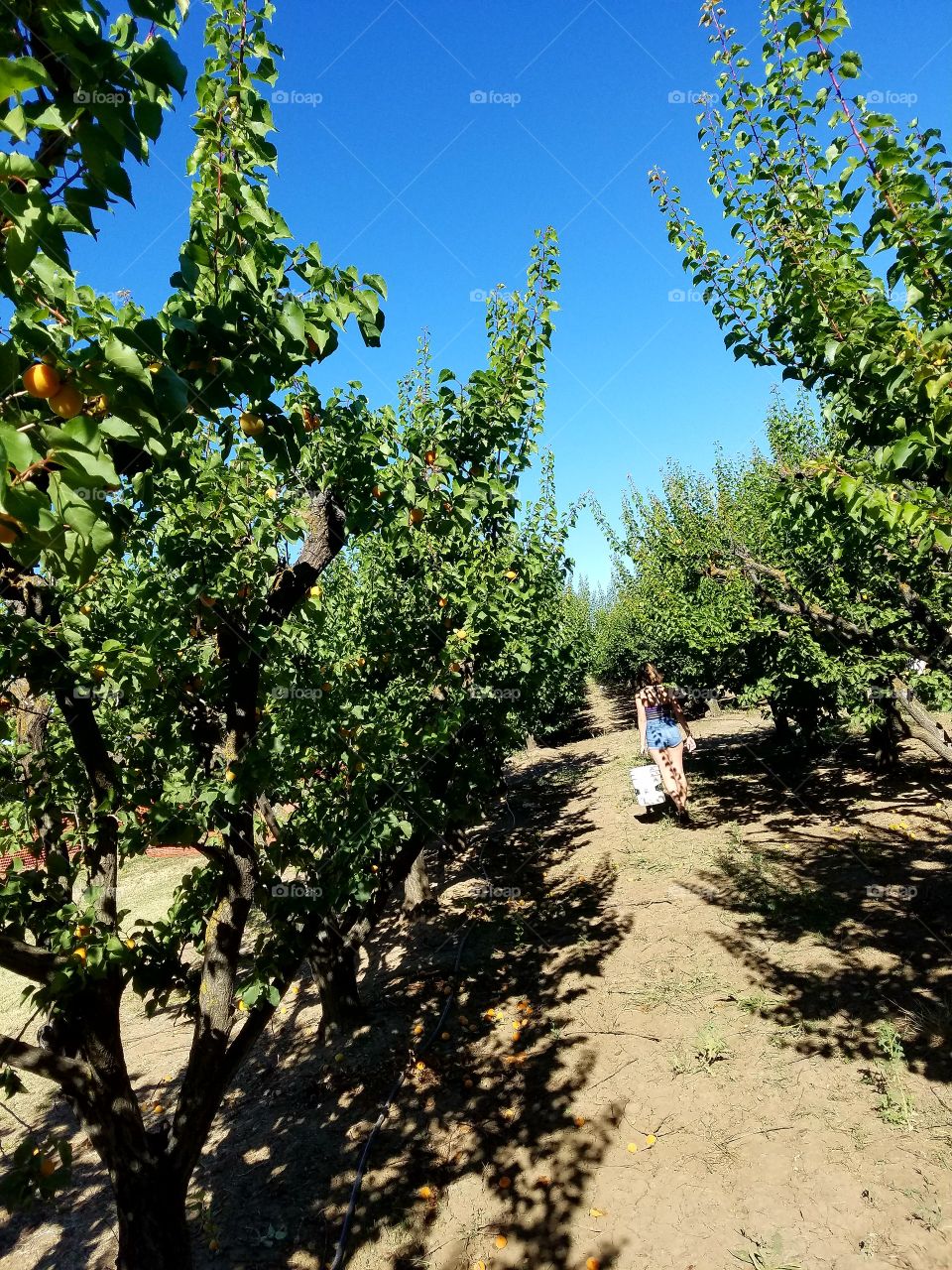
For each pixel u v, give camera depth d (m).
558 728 19.94
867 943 4.82
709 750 13.41
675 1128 3.54
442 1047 4.78
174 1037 5.92
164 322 1.49
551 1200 3.28
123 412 1.15
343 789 4.07
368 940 7.18
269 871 3.19
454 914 7.34
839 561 5.16
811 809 8.10
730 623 8.58
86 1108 2.51
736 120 2.97
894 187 2.26
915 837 6.50
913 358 2.25
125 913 2.73
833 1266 2.63
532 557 6.14
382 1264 3.12
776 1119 3.44
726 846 7.42
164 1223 2.50
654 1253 2.88
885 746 8.62
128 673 2.98
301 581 3.08
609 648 26.00
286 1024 5.72
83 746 2.80
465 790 4.84
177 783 2.90
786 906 5.67
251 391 1.63
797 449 8.72
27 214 0.96
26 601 2.75
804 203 2.82
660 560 12.26
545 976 5.49
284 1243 3.33
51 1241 3.70
